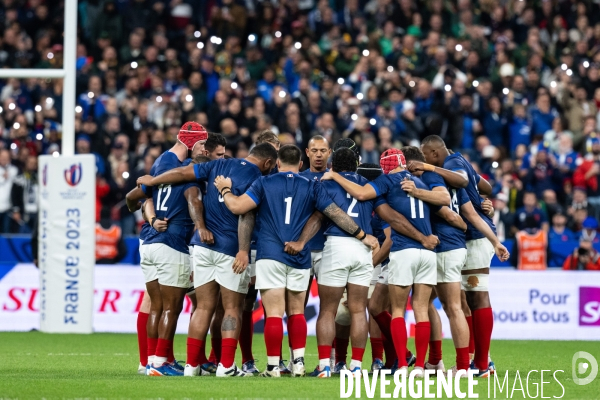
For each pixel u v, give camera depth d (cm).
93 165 4909
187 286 3161
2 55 6888
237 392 2558
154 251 3128
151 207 3197
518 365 3747
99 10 7206
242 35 7512
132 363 3678
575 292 5356
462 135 6394
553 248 5481
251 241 3228
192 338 3055
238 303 3044
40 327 5147
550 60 7325
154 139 5925
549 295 5347
